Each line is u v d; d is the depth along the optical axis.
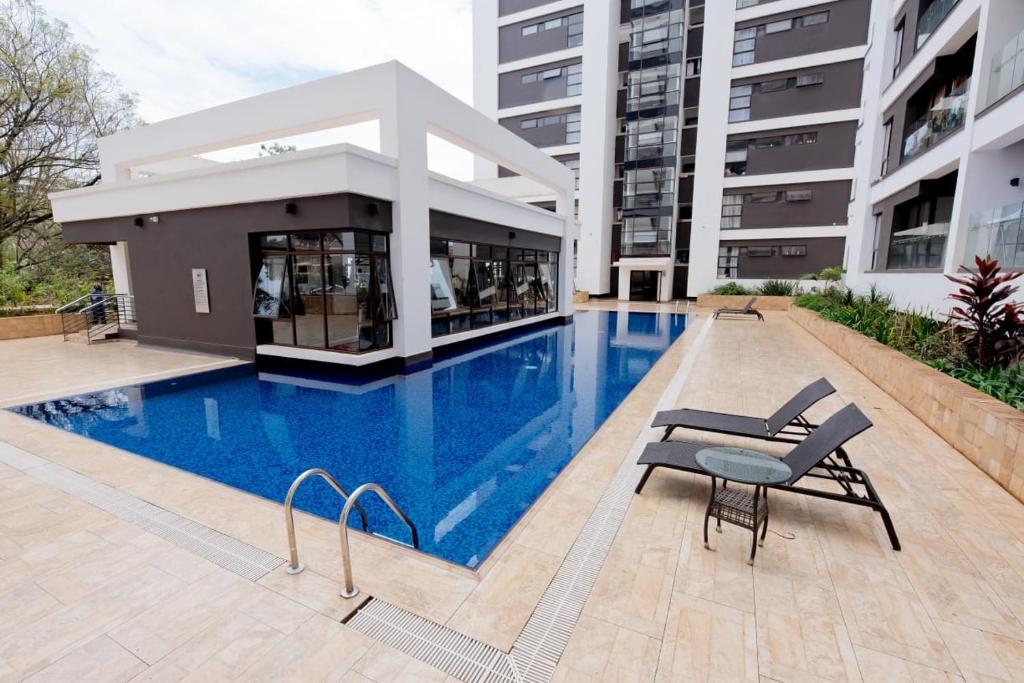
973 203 8.89
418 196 9.23
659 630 2.44
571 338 14.02
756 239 23.64
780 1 22.03
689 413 5.21
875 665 2.21
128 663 2.24
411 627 2.48
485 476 5.00
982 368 6.01
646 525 3.50
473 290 12.38
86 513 3.69
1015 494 3.83
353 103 8.84
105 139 11.92
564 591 2.76
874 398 6.82
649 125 25.09
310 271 8.93
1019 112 7.47
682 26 24.16
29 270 19.44
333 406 7.34
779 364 9.50
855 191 17.61
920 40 12.15
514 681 2.14
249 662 2.24
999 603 2.62
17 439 5.36
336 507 4.27
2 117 17.53
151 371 8.55
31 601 2.66
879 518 3.54
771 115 22.86
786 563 3.00
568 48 27.09
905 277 11.48
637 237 26.00
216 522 3.57
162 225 10.23
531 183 18.55
